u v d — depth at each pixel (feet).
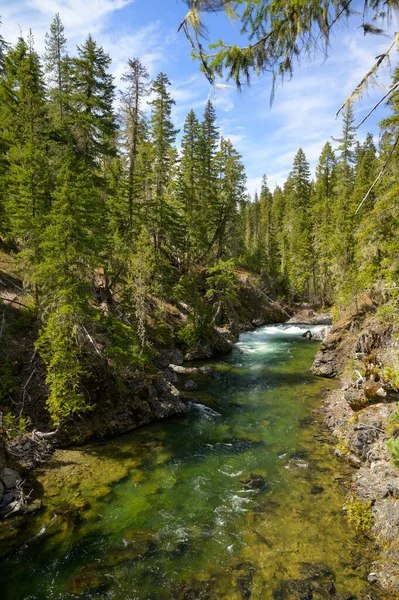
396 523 29.94
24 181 60.85
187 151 137.18
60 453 45.68
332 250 113.29
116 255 84.89
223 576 27.96
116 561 29.63
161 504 37.11
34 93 80.69
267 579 27.53
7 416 44.42
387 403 47.65
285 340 127.13
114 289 94.17
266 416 60.34
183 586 27.14
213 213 139.64
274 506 36.42
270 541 31.58
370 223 57.06
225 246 150.41
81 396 47.85
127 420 54.90
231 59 15.51
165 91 114.93
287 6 13.89
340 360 81.05
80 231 51.13
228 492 39.19
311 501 36.86
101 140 93.81
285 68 15.66
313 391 71.46
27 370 53.88
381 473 36.76
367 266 66.23
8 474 37.65
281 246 217.56
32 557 29.94
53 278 49.75
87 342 56.65
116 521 34.37
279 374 84.64
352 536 31.53
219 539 32.01
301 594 26.04
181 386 76.02
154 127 116.67
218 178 138.72
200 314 106.83
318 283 183.32
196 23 14.16
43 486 38.93
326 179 180.86
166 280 100.63
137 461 45.70
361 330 77.87
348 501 36.01
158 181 120.16
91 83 81.82
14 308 64.64
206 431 54.95
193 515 35.40
